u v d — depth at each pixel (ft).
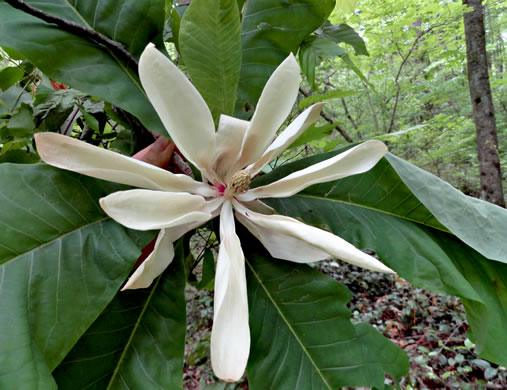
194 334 3.82
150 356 0.79
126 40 0.88
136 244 0.80
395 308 4.20
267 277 0.91
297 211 1.00
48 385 0.63
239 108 0.98
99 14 0.88
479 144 5.65
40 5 0.84
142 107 0.85
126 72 0.87
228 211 0.84
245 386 2.84
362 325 0.88
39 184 0.77
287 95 0.78
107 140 1.20
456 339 3.40
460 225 0.94
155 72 0.68
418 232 1.01
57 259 0.73
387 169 1.04
